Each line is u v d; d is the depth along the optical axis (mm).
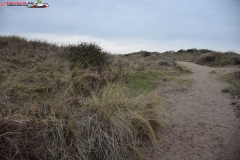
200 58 18094
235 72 9422
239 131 3912
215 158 3090
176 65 12492
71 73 6234
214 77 9641
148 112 4012
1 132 2611
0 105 3445
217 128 4078
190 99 6070
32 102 4086
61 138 2785
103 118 3383
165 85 7602
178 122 4387
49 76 6141
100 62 8250
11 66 6684
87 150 2832
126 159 3021
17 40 9969
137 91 6461
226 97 6148
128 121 3570
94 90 5480
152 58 18703
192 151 3285
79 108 3699
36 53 8734
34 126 2826
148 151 3277
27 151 2600
